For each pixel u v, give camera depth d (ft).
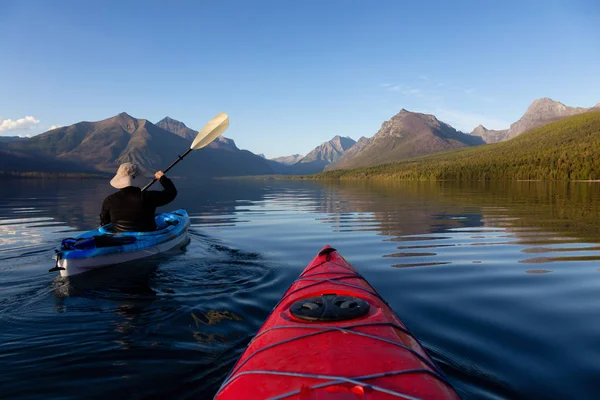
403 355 7.14
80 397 8.93
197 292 16.07
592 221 38.81
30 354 10.77
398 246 27.63
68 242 18.22
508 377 9.73
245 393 6.25
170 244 24.49
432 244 28.19
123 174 21.36
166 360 10.46
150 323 12.84
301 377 6.41
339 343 7.49
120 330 12.32
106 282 17.38
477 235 31.55
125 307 14.32
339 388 6.02
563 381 9.56
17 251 24.99
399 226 37.29
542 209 51.93
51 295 15.67
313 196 90.99
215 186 172.65
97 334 12.02
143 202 21.52
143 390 9.22
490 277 19.33
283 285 17.37
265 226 38.11
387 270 20.98
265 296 15.66
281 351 7.38
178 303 14.73
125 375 9.79
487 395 8.95
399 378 6.36
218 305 14.53
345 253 25.54
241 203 69.31
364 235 32.45
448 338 12.09
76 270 17.71
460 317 13.98
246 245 28.02
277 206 62.44
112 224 21.99
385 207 58.13
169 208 59.47
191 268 20.12
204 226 38.24
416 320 13.70
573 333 12.48
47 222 39.55
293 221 42.14
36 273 19.25
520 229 34.17
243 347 11.19
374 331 8.04
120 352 10.89
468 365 10.32
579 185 158.20
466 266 21.61
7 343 11.42
